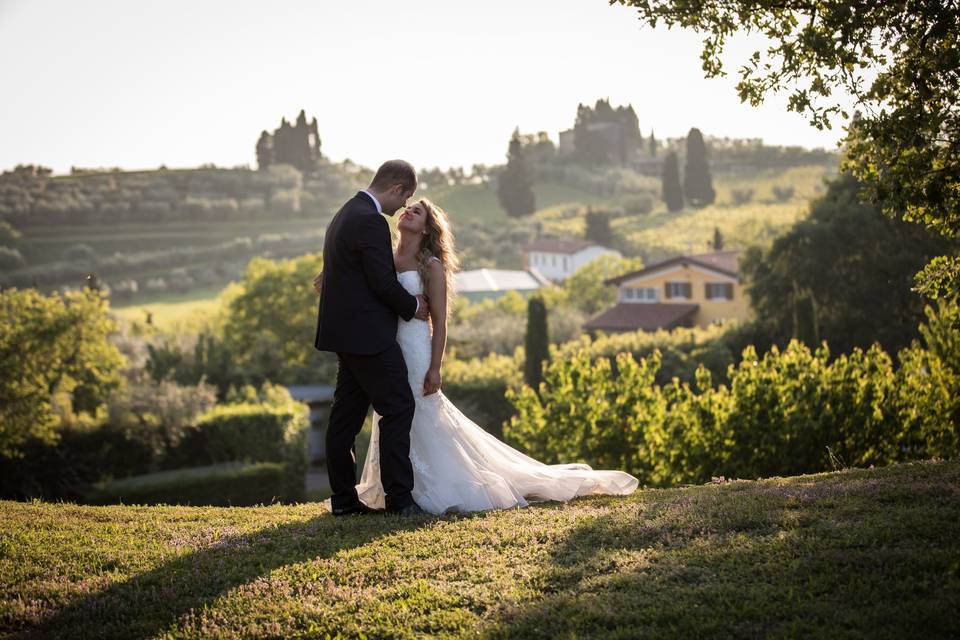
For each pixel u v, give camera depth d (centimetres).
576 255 10662
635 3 671
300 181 18562
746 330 4281
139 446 3347
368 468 679
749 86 679
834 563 448
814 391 1171
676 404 1305
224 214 16100
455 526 577
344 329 603
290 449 3541
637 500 649
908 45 644
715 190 16962
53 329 3250
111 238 13938
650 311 6081
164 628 443
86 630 442
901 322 3984
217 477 3178
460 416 667
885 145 663
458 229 13412
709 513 561
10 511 683
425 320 649
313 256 6012
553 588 459
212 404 3731
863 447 1177
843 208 4119
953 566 426
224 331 6038
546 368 1515
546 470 705
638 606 421
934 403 1176
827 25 622
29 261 12381
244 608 456
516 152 15350
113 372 3609
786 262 4209
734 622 396
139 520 657
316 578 490
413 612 440
